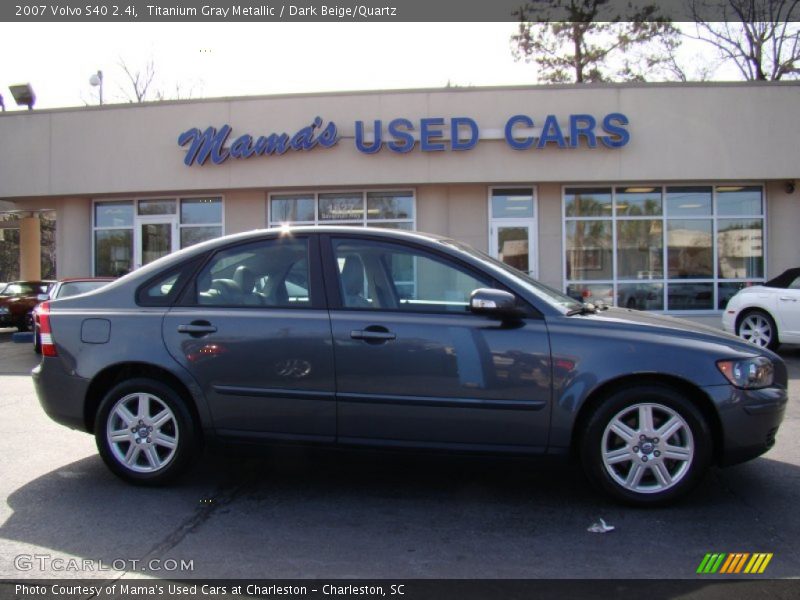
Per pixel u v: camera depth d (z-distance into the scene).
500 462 3.82
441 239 4.30
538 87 12.89
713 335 3.89
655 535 3.45
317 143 13.12
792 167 12.88
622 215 13.56
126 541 3.43
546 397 3.71
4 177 14.44
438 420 3.79
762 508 3.81
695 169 12.88
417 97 13.02
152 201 14.55
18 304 16.19
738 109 12.87
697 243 13.59
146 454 4.18
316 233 4.20
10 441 5.36
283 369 3.93
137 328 4.15
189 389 4.04
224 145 13.42
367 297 3.99
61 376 4.23
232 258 4.24
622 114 12.77
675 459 3.72
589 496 4.05
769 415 3.70
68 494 4.12
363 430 3.88
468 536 3.47
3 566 3.15
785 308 9.73
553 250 13.56
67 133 14.16
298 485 4.29
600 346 3.70
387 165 13.08
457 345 3.77
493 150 12.95
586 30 25.23
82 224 14.69
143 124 13.84
